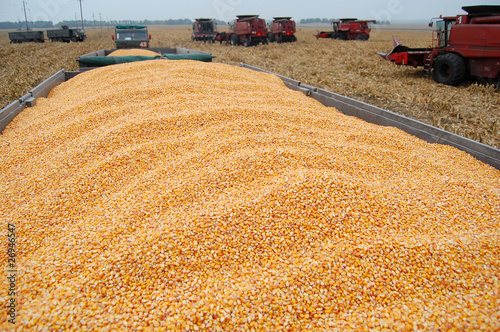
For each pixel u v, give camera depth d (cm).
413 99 780
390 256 235
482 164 406
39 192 320
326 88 931
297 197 281
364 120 573
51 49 2056
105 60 881
